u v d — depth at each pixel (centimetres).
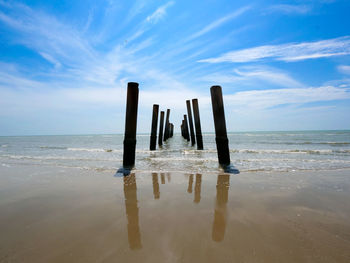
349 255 138
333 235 168
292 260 133
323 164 541
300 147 1105
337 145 1212
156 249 147
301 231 175
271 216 209
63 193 298
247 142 1521
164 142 1814
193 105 1047
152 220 201
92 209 234
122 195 288
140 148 1187
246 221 197
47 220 203
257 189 312
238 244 153
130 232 175
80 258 136
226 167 491
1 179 390
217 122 505
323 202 252
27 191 310
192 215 213
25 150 1075
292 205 242
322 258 135
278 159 634
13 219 206
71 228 184
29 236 169
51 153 918
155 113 1053
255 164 543
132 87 505
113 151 1035
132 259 135
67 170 475
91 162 609
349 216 208
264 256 137
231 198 270
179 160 625
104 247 150
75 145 1530
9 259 136
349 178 381
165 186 335
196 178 388
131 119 509
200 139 1037
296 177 391
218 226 186
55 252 144
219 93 502
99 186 338
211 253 141
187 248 148
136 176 410
